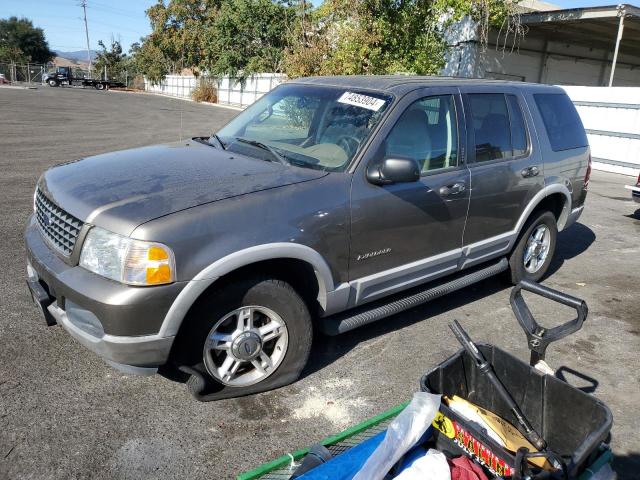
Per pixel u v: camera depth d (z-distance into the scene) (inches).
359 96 153.3
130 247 106.0
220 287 116.5
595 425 85.6
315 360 147.8
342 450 100.2
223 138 164.4
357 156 137.6
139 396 126.0
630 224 327.9
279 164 139.3
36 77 2386.8
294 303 126.2
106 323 107.2
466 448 84.7
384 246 142.5
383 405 129.6
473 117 169.2
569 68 1010.1
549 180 196.7
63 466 102.9
